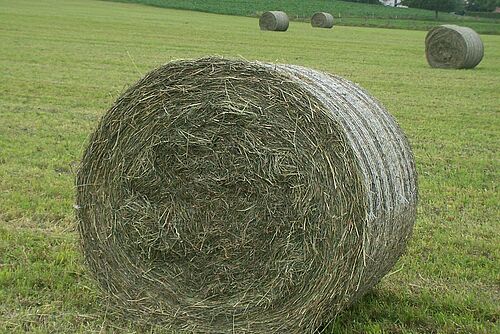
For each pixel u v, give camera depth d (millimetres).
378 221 4621
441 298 5758
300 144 4727
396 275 6234
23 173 9055
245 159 4930
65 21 37250
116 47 26219
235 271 4953
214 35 34281
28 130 11531
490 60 29703
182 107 5137
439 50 25531
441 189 9211
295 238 4746
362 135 4773
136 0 62438
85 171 5430
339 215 4547
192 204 5086
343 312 5363
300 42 33062
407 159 5344
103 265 5363
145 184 5234
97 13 45844
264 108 4875
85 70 19359
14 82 16562
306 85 4848
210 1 65125
